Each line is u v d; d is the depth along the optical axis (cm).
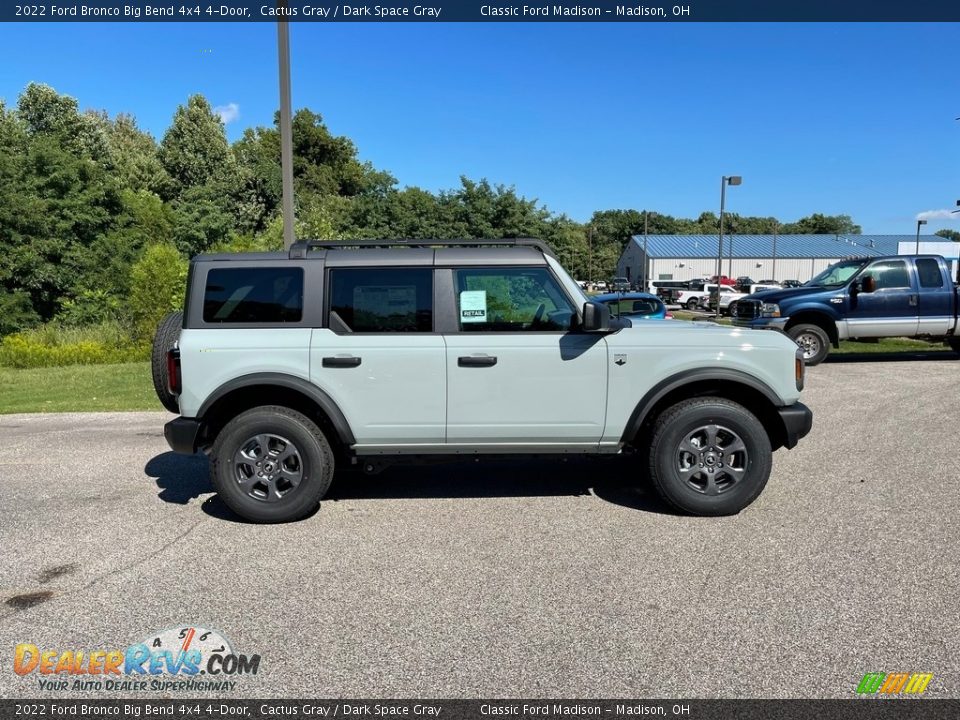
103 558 432
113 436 810
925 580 384
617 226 10275
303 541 458
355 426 485
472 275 491
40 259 2427
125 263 2597
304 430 482
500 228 2981
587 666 305
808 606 355
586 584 386
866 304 1303
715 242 7106
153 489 586
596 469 629
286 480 490
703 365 488
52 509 532
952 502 520
